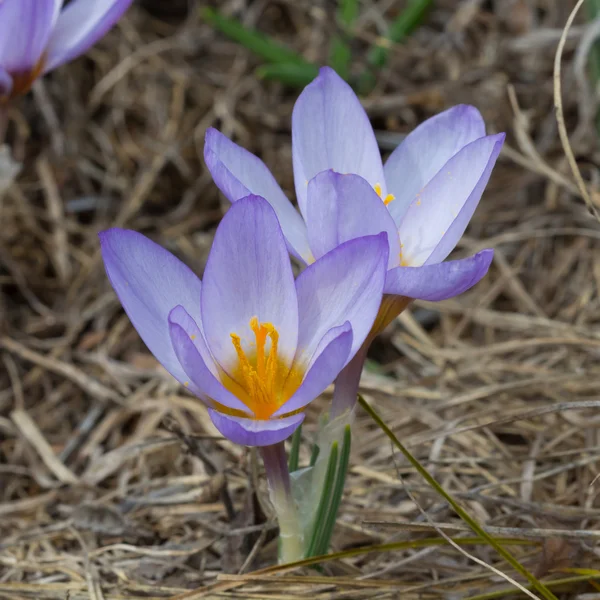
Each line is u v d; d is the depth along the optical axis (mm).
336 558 587
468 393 655
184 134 875
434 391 670
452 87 849
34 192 829
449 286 558
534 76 854
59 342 708
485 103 836
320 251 569
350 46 890
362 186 558
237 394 566
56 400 692
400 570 602
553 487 634
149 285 565
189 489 640
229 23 807
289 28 961
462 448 646
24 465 668
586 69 819
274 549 609
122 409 678
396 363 699
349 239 564
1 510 642
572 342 668
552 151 798
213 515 626
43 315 734
